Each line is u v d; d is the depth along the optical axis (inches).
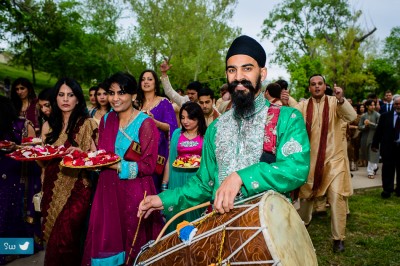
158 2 1016.2
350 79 1332.4
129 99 118.6
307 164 69.5
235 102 73.0
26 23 851.4
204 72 1109.7
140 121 119.1
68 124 133.3
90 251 113.3
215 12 1027.9
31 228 162.2
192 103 169.3
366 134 392.2
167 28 1027.9
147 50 1079.6
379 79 1595.7
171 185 165.0
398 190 286.4
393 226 210.8
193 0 1023.6
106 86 118.7
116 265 112.3
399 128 279.3
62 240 121.0
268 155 72.3
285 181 67.2
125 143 117.5
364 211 241.4
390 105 438.0
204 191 82.3
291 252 64.5
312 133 173.9
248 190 67.0
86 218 130.6
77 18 1050.7
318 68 1309.1
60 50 1002.7
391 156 281.1
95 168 114.0
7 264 154.0
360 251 174.9
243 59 72.6
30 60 1150.3
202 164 83.0
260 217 62.4
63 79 132.9
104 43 1079.0
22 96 210.2
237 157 74.5
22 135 165.3
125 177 113.2
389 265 159.2
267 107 75.2
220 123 79.9
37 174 162.7
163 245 73.6
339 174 170.1
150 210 84.0
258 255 60.3
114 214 113.4
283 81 233.0
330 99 176.1
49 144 136.6
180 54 1094.4
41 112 188.7
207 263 65.1
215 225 67.4
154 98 193.5
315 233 197.8
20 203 157.8
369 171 359.6
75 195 124.5
